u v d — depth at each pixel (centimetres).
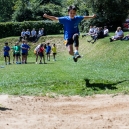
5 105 999
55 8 6350
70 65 2369
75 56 1230
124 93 1144
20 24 4844
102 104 999
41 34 4409
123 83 1305
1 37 4775
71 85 1295
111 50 2588
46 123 791
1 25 4769
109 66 2002
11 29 4816
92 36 3300
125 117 830
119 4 4181
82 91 1185
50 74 1672
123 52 2378
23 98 1096
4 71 2036
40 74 1692
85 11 4825
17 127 764
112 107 952
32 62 3158
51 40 4309
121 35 2780
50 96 1123
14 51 3127
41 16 5894
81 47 3569
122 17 4216
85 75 1552
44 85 1307
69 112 912
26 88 1262
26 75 1678
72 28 1249
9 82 1413
